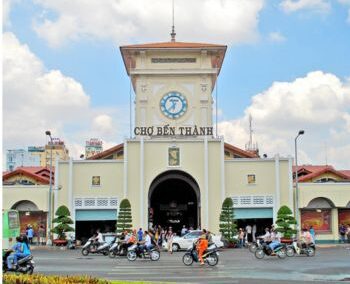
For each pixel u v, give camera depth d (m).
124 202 55.00
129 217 54.88
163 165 58.78
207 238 34.84
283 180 59.66
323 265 33.47
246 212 59.31
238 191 59.44
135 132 62.12
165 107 63.69
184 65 64.25
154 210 70.69
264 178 59.62
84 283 18.62
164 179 61.72
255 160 59.78
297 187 58.72
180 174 61.09
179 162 58.78
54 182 61.03
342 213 61.69
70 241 55.38
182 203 70.88
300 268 31.50
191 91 64.12
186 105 63.84
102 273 28.77
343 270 30.20
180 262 36.72
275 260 37.97
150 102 63.81
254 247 49.31
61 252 49.88
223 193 58.44
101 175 59.47
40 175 68.12
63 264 35.19
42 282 18.25
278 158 59.69
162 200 71.00
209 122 63.56
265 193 59.41
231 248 54.38
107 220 59.12
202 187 58.53
